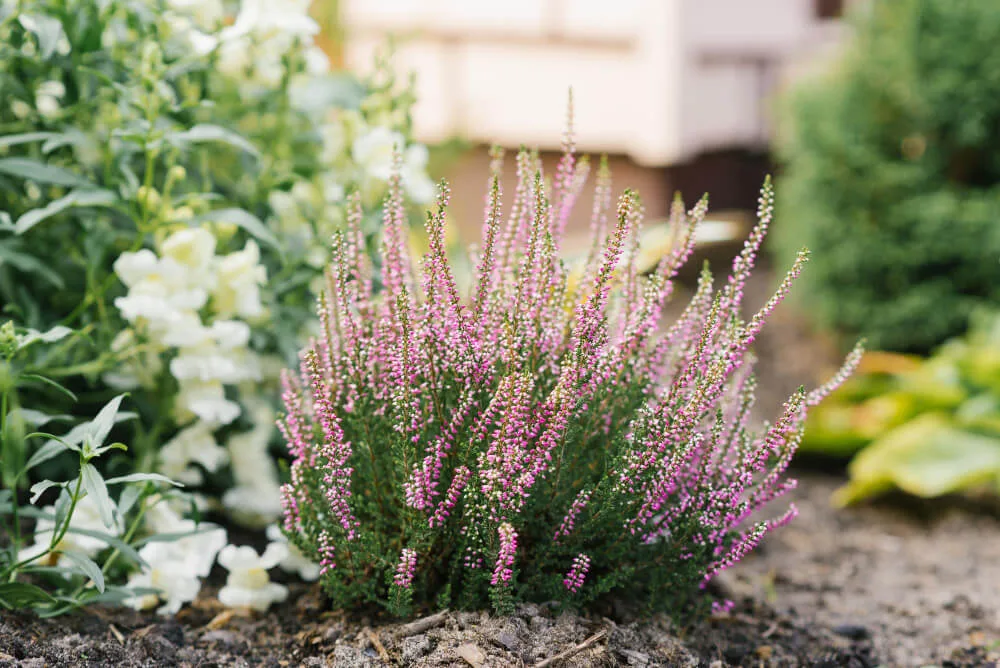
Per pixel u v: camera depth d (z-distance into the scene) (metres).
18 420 1.17
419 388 1.13
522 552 1.16
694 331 1.18
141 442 1.27
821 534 1.55
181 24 1.31
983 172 1.91
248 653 1.17
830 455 1.73
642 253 1.36
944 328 1.88
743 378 1.22
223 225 1.31
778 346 2.16
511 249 1.17
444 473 1.15
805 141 2.00
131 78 1.26
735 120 2.81
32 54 1.26
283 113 1.34
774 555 1.48
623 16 2.62
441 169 1.70
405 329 1.11
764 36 2.81
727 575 1.38
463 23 2.71
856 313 1.95
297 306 1.34
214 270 1.25
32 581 1.20
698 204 1.17
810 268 2.01
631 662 1.13
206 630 1.20
